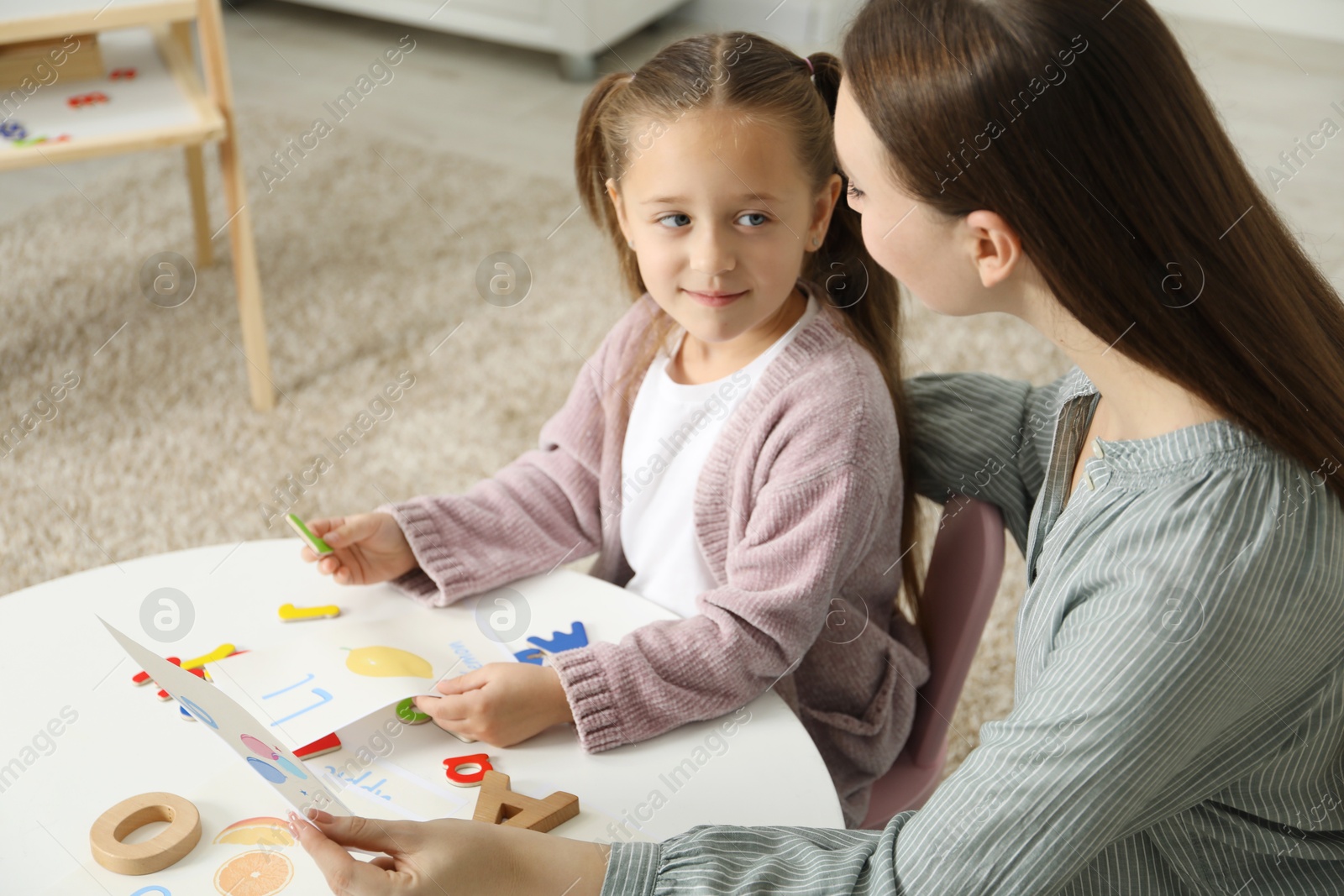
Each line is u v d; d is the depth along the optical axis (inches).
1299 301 24.7
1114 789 22.9
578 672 31.9
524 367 87.6
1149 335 24.0
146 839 27.6
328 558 36.7
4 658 33.3
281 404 82.7
